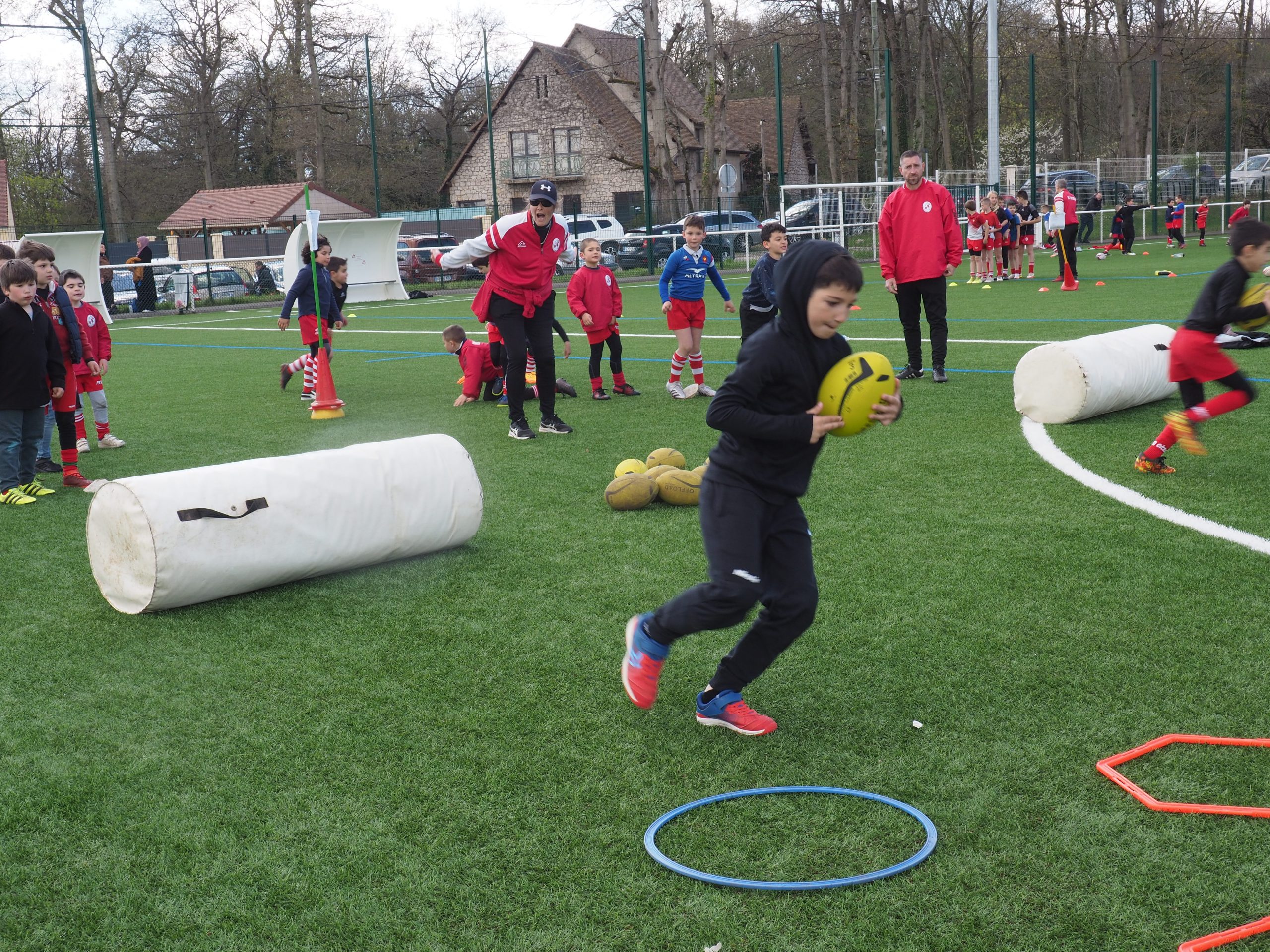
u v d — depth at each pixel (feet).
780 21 155.12
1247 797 10.00
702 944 8.30
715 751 11.32
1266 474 21.27
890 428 27.09
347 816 10.30
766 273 30.22
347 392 38.11
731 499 10.89
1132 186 129.29
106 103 161.48
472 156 177.37
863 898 8.75
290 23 156.66
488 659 13.93
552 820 10.11
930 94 184.85
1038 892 8.76
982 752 11.05
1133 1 168.45
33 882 9.43
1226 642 13.41
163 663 14.17
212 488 15.83
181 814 10.45
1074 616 14.46
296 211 157.07
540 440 28.09
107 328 29.17
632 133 168.76
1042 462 23.03
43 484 25.17
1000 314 54.13
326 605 16.07
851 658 13.46
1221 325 20.04
